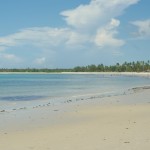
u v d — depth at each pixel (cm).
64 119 2158
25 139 1495
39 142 1420
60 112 2559
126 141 1377
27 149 1297
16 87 7406
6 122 2053
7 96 4647
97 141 1399
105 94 4822
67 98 4175
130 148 1259
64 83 9956
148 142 1348
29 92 5541
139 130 1614
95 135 1533
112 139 1427
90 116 2273
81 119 2134
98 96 4381
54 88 6912
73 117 2247
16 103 3578
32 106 3200
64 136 1538
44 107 2992
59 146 1331
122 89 6191
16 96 4653
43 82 11031
